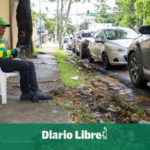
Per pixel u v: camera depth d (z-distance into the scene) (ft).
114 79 27.81
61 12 87.45
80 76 27.94
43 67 31.14
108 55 33.63
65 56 52.21
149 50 19.77
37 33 107.24
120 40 34.50
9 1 37.22
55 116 13.47
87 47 46.65
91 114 15.44
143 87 23.58
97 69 35.35
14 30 41.52
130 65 24.70
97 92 21.50
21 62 15.47
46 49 72.69
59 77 24.64
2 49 15.11
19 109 14.52
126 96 20.47
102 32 37.93
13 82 21.93
